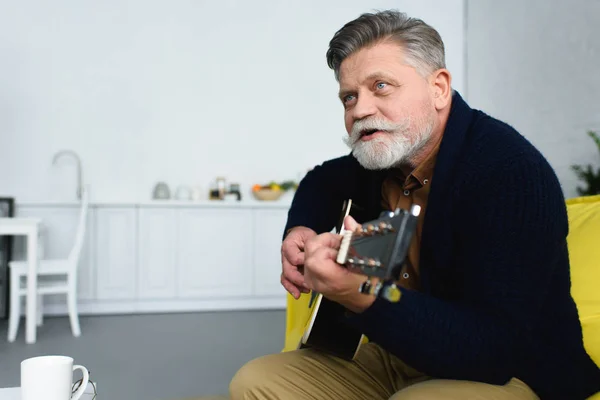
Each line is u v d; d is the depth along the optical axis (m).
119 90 4.97
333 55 1.17
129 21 4.99
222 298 4.71
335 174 1.53
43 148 4.83
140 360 3.07
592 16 4.53
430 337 0.92
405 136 1.10
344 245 0.79
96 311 4.52
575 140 4.71
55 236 4.42
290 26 5.32
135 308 4.58
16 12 4.79
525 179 0.99
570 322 1.08
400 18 1.12
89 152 4.91
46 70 4.84
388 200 1.29
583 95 4.62
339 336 1.20
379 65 1.08
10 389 1.17
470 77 5.85
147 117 5.02
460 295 1.07
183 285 4.62
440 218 1.08
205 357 3.15
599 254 1.35
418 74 1.10
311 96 5.36
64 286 3.72
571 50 4.74
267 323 4.13
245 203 4.71
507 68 5.40
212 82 5.15
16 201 4.77
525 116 5.23
